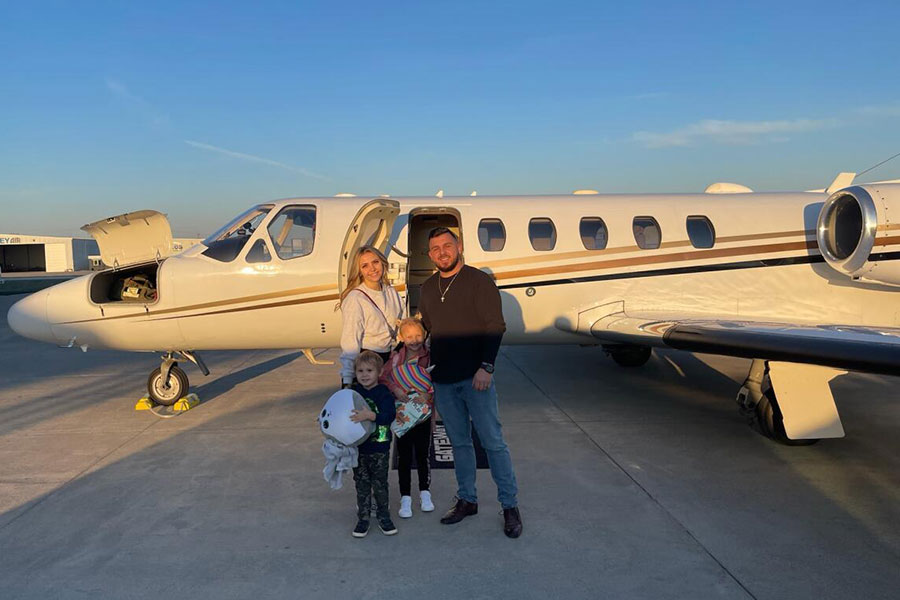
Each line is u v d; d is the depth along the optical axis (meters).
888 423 6.06
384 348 3.94
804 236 7.18
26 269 59.06
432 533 3.77
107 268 6.77
